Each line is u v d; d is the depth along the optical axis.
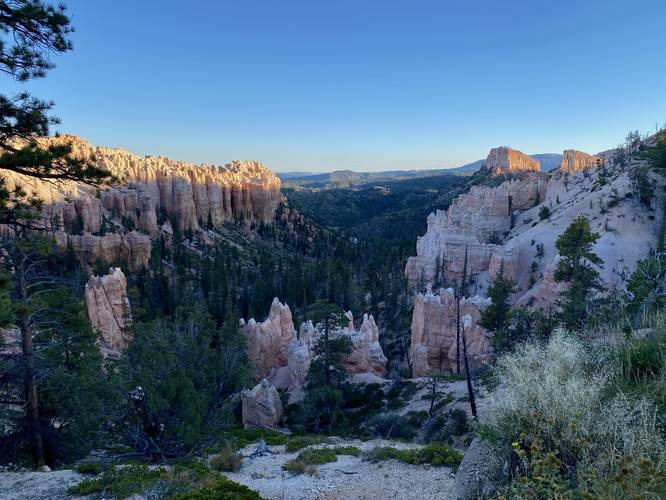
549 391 6.55
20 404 21.78
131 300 69.69
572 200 103.56
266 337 56.78
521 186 122.69
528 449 6.54
